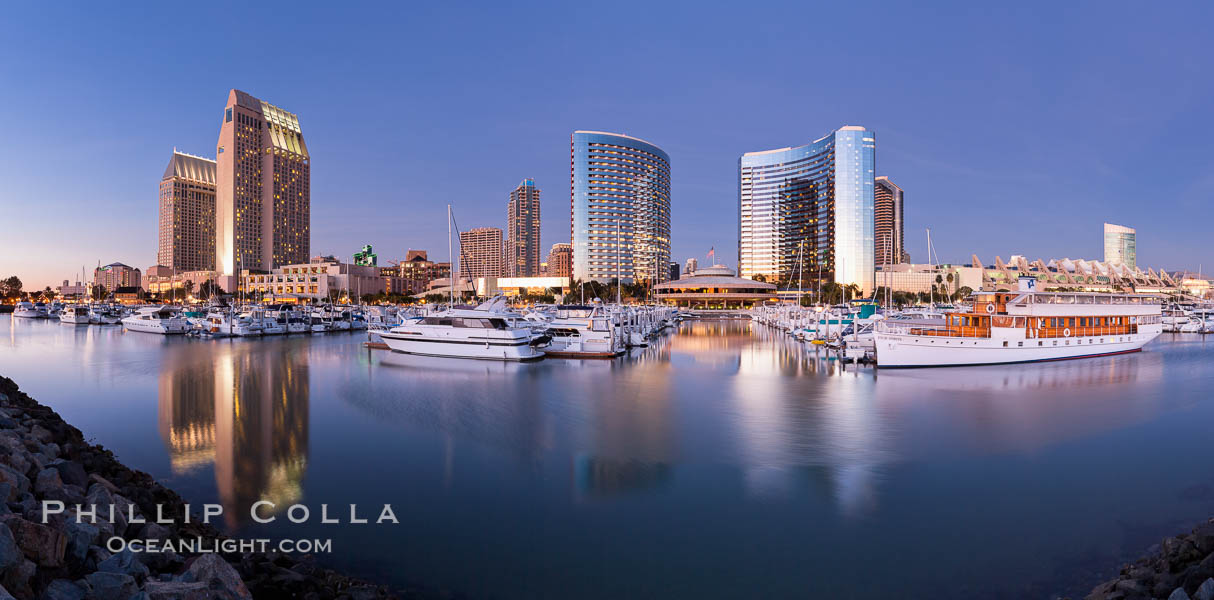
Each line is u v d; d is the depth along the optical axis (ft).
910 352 150.10
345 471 65.67
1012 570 42.22
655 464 67.62
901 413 94.38
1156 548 45.32
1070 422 87.61
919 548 45.98
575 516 52.65
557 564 43.68
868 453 71.51
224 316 264.52
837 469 65.51
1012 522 50.85
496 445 76.02
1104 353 169.58
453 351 175.73
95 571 30.07
